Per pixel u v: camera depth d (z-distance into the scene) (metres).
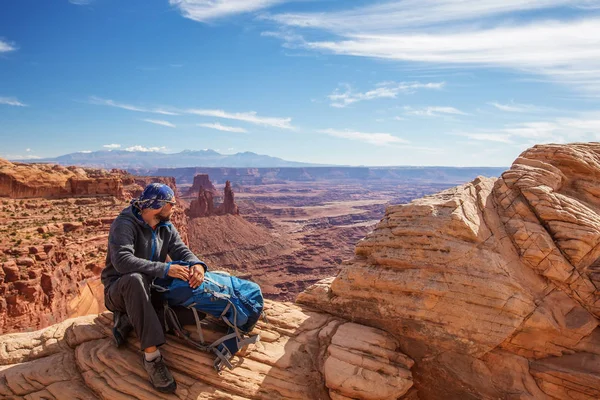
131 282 5.88
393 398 5.94
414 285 6.76
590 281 6.55
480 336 6.27
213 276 6.87
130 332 6.62
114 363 6.04
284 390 5.92
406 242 7.13
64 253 40.06
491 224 7.20
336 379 5.90
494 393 6.17
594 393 5.78
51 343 6.71
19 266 32.75
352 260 7.89
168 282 6.43
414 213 7.32
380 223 7.89
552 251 6.75
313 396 5.97
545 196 7.20
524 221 7.20
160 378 5.63
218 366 6.02
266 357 6.43
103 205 65.19
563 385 5.98
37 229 44.72
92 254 48.44
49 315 33.75
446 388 6.46
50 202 61.06
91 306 42.91
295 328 7.19
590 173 8.01
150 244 6.62
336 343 6.63
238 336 6.41
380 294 7.13
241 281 7.04
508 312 6.17
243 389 5.80
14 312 30.97
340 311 7.61
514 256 6.92
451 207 7.02
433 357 6.58
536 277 6.79
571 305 6.48
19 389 5.72
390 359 6.48
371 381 5.91
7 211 53.53
